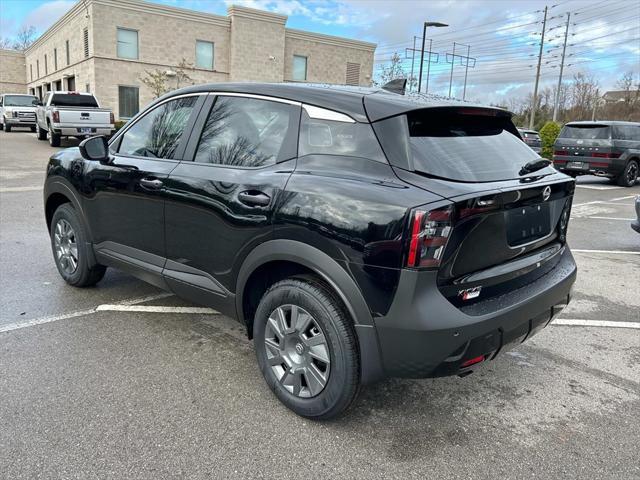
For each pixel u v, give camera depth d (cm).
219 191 304
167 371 326
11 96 2839
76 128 1912
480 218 244
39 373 317
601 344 398
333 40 3444
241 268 298
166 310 426
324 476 238
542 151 2366
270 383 295
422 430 277
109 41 2719
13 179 1157
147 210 357
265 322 294
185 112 354
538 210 292
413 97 293
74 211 441
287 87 304
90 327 387
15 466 235
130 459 243
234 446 256
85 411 279
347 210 247
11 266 526
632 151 1457
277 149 295
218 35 3023
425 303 233
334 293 261
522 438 274
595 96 5906
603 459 258
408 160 251
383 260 236
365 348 249
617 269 617
